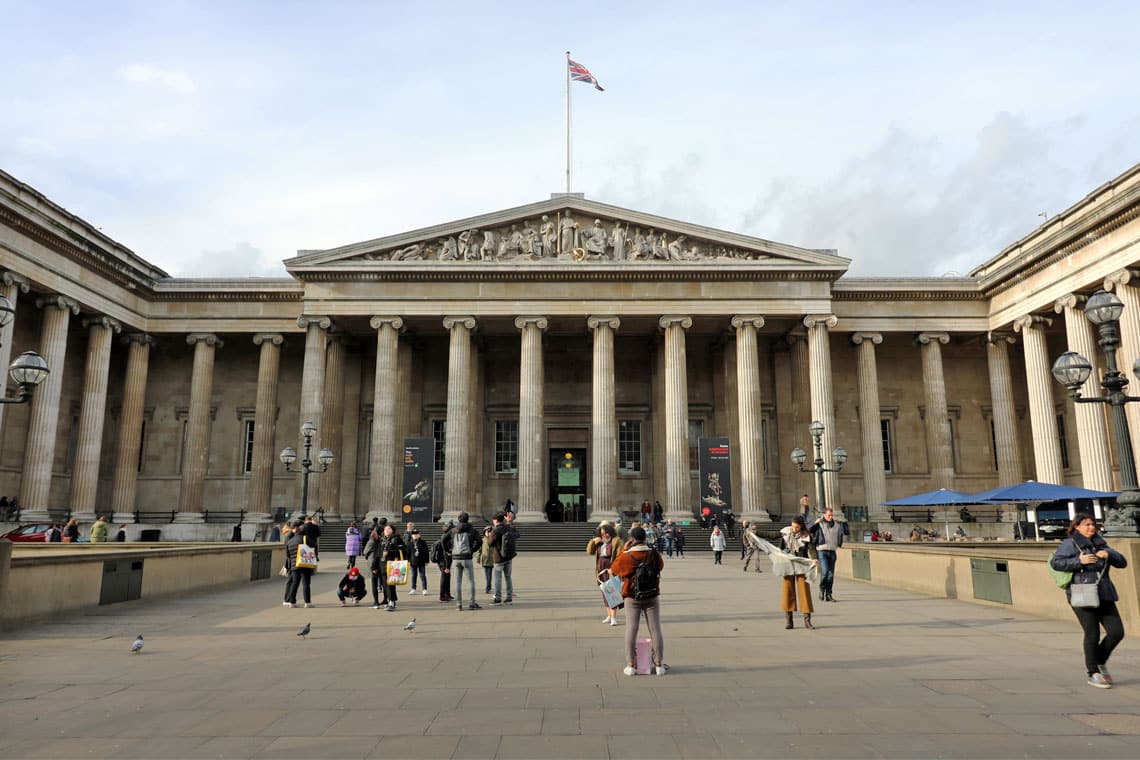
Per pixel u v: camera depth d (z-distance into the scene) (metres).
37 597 17.11
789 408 54.28
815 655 13.24
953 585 21.94
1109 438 44.50
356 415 54.84
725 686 10.89
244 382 56.44
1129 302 38.31
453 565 20.05
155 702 10.06
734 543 44.94
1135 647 13.57
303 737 8.48
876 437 51.06
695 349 57.56
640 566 11.85
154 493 54.22
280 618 18.38
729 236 48.97
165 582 22.30
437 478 56.06
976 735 8.49
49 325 43.00
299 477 51.97
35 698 10.29
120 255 48.03
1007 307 49.94
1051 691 10.52
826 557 21.34
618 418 56.78
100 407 47.00
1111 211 38.31
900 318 52.47
